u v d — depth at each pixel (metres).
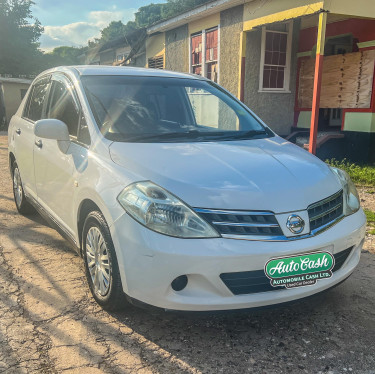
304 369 2.36
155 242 2.33
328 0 7.29
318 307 3.05
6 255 3.86
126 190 2.53
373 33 8.49
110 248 2.61
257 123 3.83
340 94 9.38
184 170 2.60
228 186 2.48
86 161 2.98
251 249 2.32
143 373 2.30
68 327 2.72
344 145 9.45
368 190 6.63
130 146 2.95
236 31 10.00
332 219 2.67
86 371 2.30
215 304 2.35
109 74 3.71
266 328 2.77
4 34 28.66
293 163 2.91
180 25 12.57
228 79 10.55
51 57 31.70
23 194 4.86
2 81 20.72
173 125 3.46
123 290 2.56
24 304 2.99
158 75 3.92
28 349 2.48
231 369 2.35
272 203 2.44
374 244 4.32
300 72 10.40
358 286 3.39
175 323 2.80
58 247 4.09
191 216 2.35
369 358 2.47
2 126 21.14
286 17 8.27
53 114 3.84
